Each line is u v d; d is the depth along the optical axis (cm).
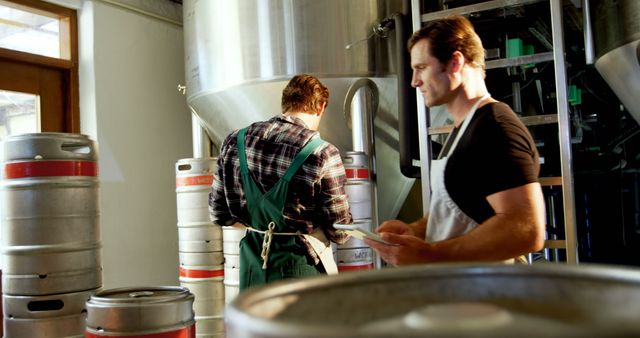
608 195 305
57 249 215
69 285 218
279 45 270
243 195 175
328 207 170
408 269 67
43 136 214
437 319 48
